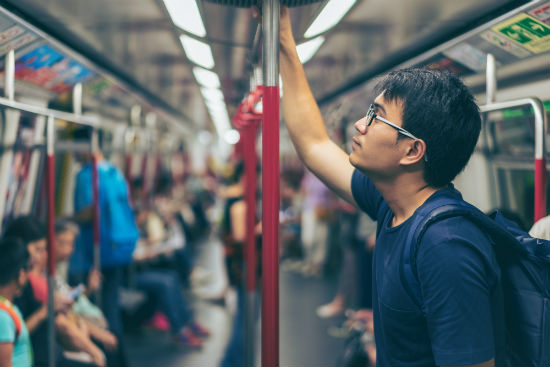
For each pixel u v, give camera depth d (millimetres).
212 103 4270
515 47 1581
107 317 3357
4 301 1750
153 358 3893
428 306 839
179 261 5883
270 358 1053
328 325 4598
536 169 1337
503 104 1475
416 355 932
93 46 2373
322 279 6508
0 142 2221
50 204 2010
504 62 1698
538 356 911
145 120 5500
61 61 2291
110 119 4414
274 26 1021
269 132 1034
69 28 1978
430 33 1877
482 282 820
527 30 1465
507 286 938
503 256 937
